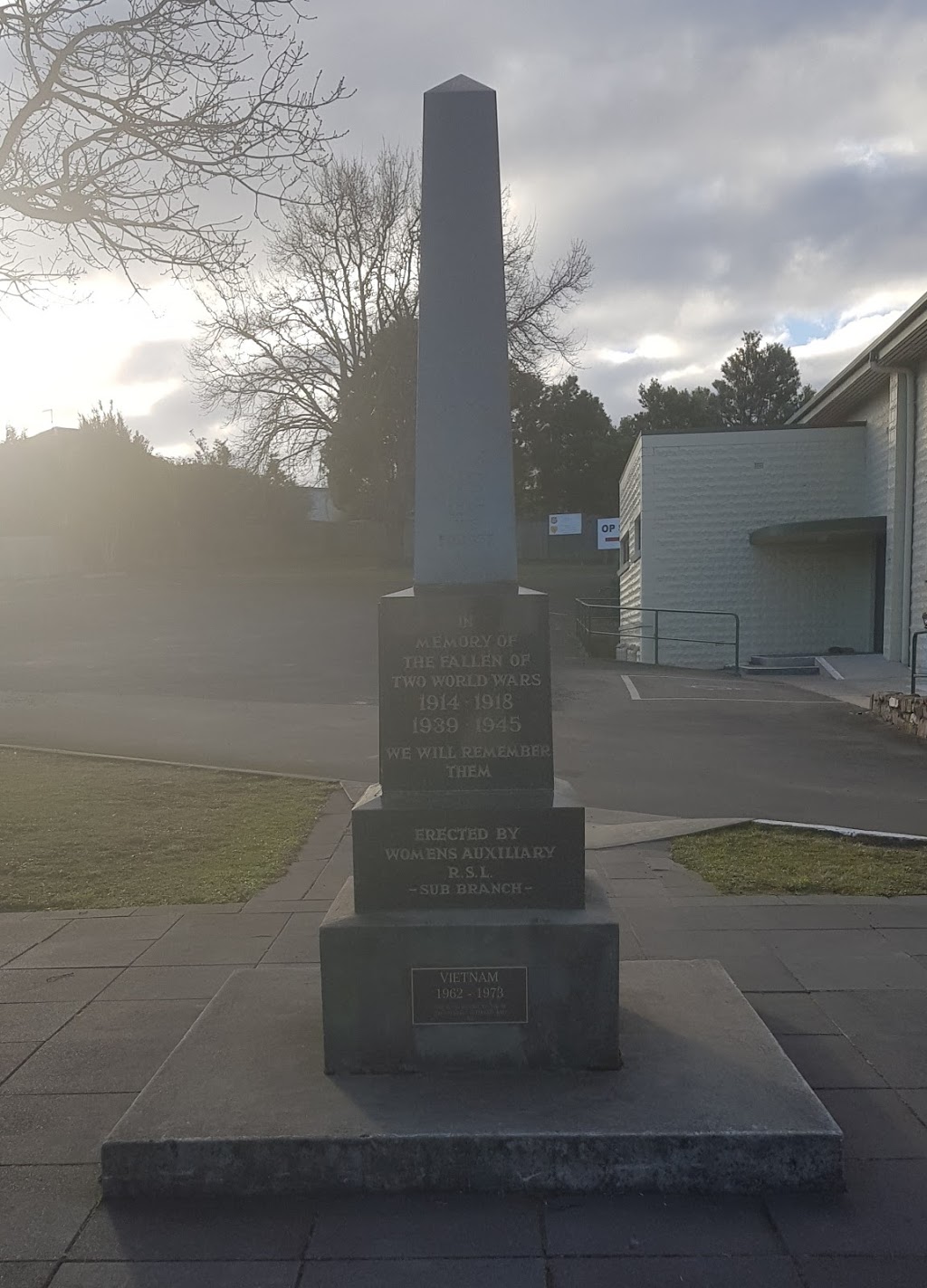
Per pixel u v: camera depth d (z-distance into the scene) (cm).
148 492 4375
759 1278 294
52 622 2631
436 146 412
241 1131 339
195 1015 469
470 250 411
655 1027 413
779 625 2375
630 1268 299
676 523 2389
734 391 6975
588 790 953
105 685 1688
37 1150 362
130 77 839
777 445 2353
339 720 1330
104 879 692
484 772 395
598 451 5744
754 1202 329
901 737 1252
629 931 574
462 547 407
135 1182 335
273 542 4872
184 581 3738
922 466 1964
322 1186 336
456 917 384
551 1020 379
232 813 867
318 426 3859
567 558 5331
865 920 591
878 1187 335
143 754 1123
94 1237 317
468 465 407
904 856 729
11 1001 489
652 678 1886
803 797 927
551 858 390
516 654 393
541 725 393
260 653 2083
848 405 2373
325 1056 380
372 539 4959
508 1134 335
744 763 1084
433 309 411
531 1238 313
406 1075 378
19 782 969
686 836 784
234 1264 303
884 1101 385
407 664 395
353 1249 309
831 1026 446
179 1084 372
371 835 390
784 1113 345
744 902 626
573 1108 351
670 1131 335
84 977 519
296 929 589
